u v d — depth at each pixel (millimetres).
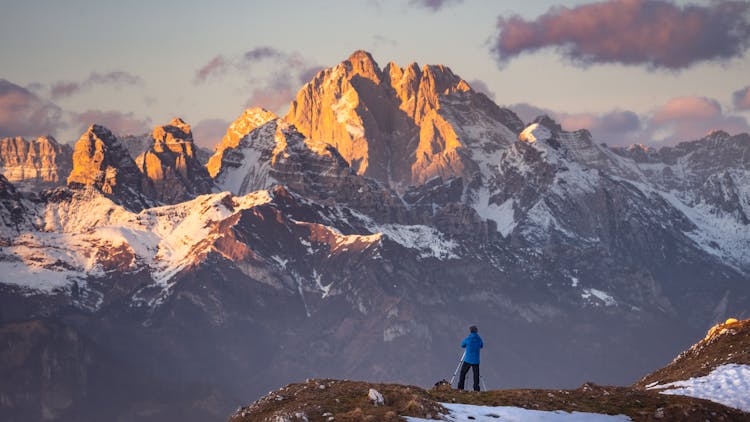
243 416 88000
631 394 90000
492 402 86125
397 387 88625
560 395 88875
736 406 89500
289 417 80125
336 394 87812
